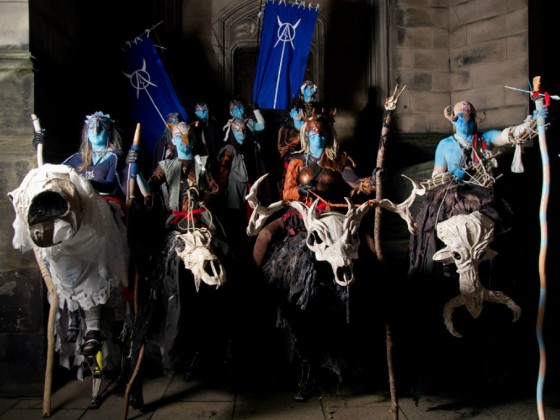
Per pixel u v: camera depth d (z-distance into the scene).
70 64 5.44
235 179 5.22
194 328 3.78
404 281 4.30
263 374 4.36
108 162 4.10
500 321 3.96
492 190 4.08
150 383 4.30
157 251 3.83
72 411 3.78
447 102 6.70
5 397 4.09
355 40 6.83
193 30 6.63
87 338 3.57
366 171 6.55
